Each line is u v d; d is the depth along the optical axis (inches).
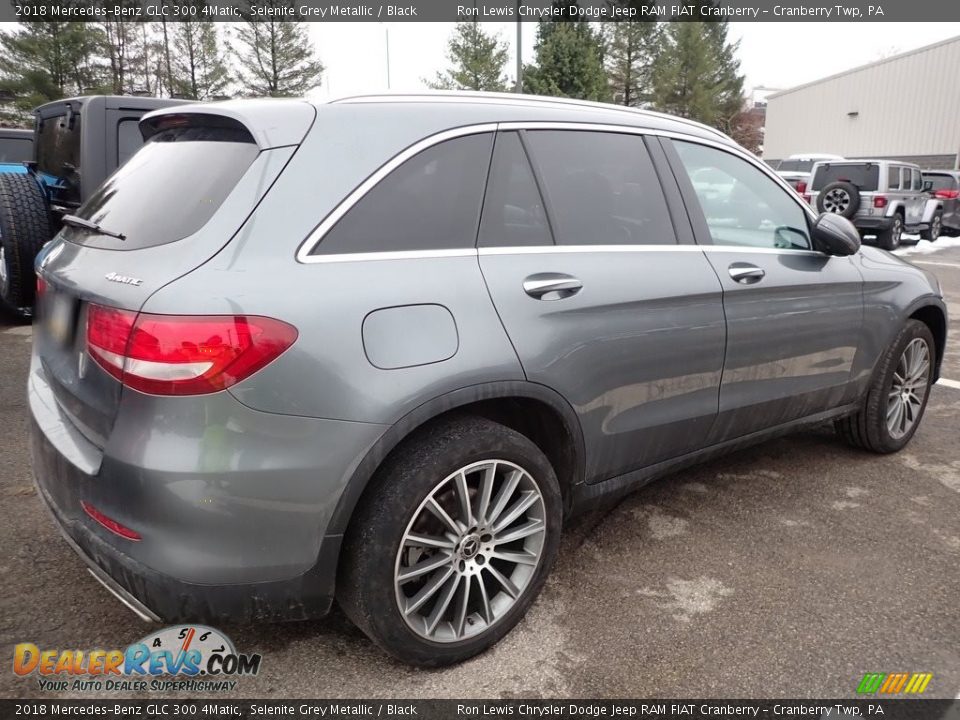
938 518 132.0
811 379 135.1
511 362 88.8
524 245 95.8
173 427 71.7
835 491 142.4
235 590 75.4
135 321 72.6
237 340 71.7
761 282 121.4
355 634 97.3
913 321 154.7
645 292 104.5
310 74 1457.9
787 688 88.2
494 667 91.2
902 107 1210.6
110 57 1311.5
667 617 101.5
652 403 108.6
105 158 226.4
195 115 92.5
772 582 110.4
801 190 641.0
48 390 94.0
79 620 97.8
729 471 151.4
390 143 87.6
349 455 77.2
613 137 111.0
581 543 121.3
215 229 76.9
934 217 682.2
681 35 1534.2
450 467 84.5
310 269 78.1
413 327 82.0
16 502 128.6
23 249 228.5
